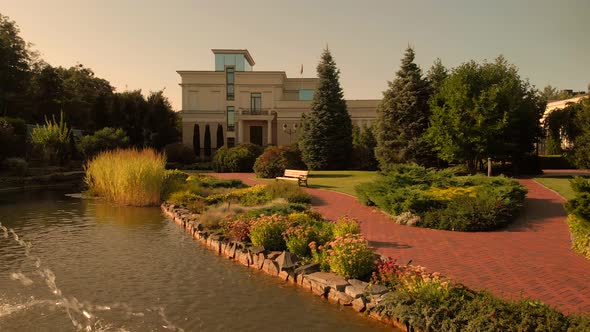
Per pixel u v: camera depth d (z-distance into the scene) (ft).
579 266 25.02
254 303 21.90
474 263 25.86
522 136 80.84
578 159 72.38
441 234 34.40
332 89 112.98
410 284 19.34
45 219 48.32
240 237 32.50
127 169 60.29
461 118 72.18
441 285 18.48
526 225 36.70
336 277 23.20
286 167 90.07
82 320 20.01
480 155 73.36
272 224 30.37
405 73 91.50
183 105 174.09
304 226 30.19
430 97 86.07
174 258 31.24
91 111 150.82
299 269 25.09
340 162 112.06
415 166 51.19
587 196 27.17
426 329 16.94
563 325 14.69
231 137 174.70
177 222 45.83
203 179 75.82
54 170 99.55
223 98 174.19
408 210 39.91
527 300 16.93
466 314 16.21
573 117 99.45
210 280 25.91
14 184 84.28
